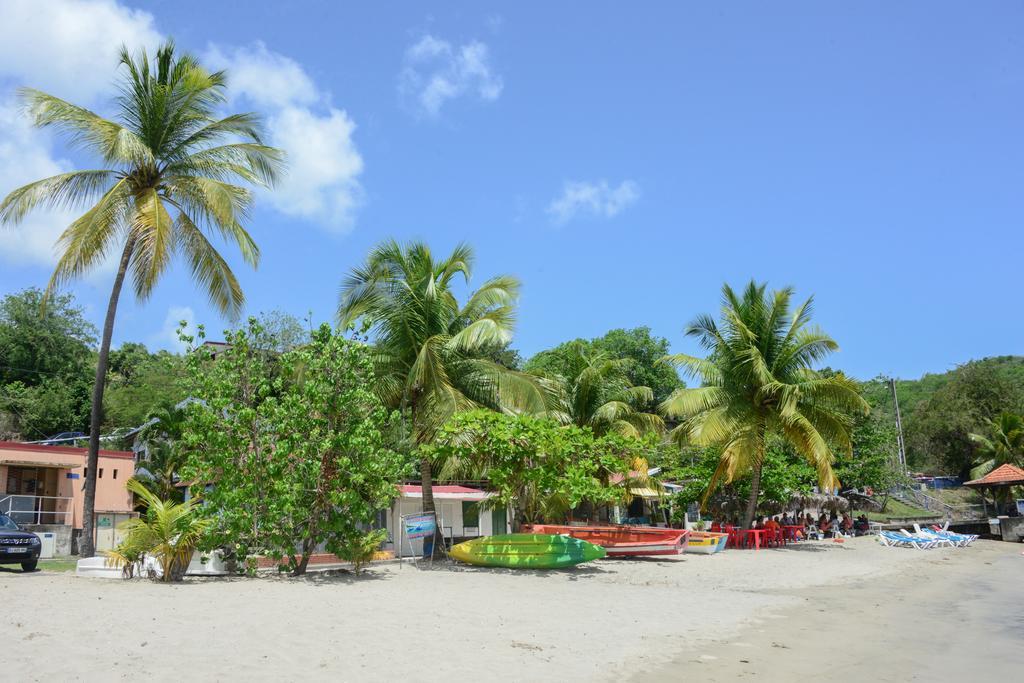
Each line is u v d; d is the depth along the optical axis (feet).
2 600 37.70
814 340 89.71
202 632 30.96
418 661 27.78
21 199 65.62
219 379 54.80
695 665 29.25
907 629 39.55
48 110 64.85
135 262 68.13
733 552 86.38
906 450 210.38
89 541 64.95
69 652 26.40
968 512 177.58
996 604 50.29
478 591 48.93
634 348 161.79
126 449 131.54
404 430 77.56
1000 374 200.23
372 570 59.93
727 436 92.94
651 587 54.75
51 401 142.00
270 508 50.37
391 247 71.51
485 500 74.33
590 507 99.86
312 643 29.94
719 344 92.73
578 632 35.24
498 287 72.64
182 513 48.85
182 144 72.33
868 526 131.34
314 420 53.57
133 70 70.18
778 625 39.60
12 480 95.40
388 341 70.69
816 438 86.07
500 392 70.74
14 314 146.51
